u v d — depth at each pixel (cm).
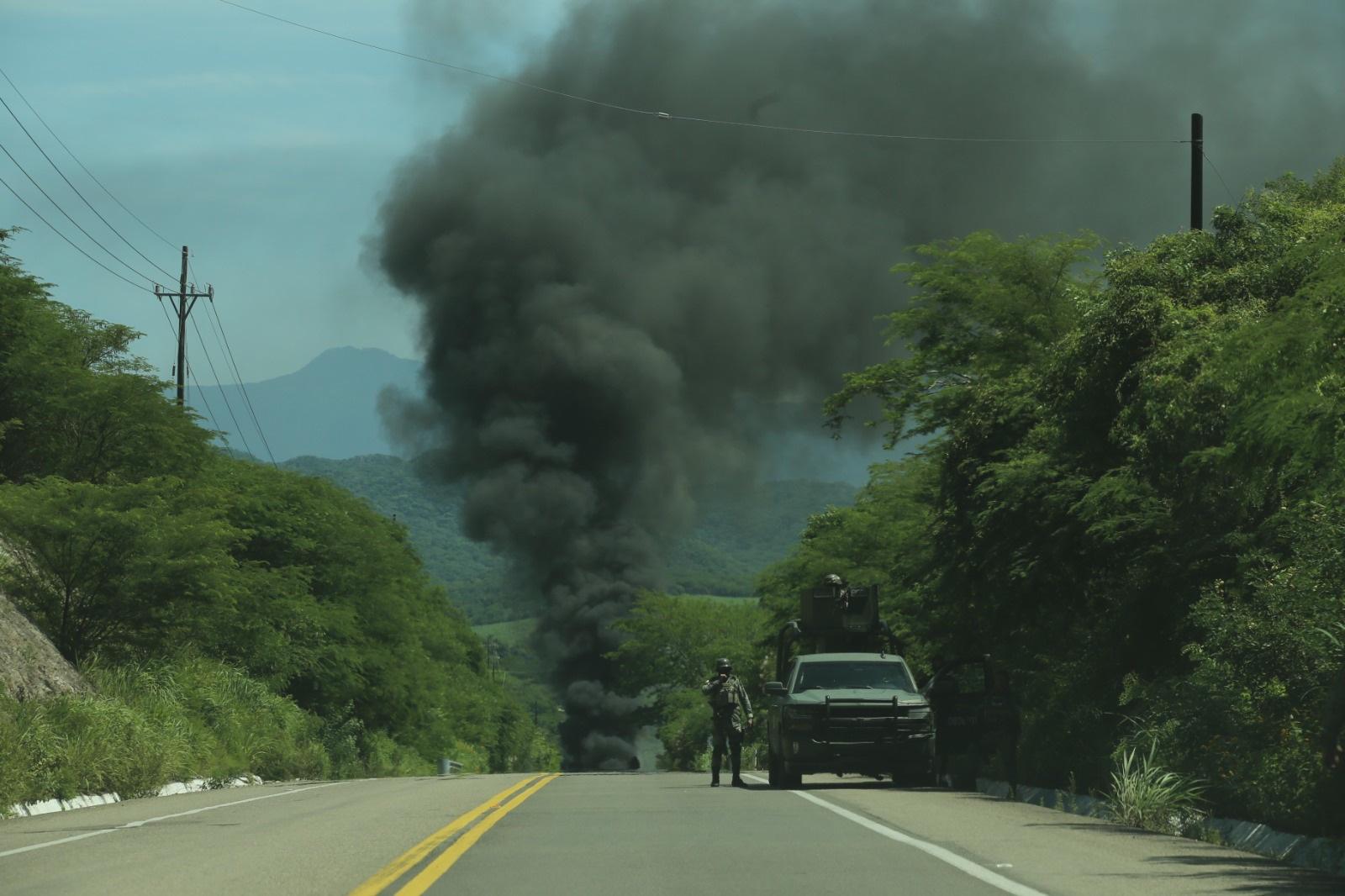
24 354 5828
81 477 5953
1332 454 2317
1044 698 3984
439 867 1894
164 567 5016
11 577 4953
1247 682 2512
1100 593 3912
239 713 6050
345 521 8912
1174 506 3309
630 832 2378
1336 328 2072
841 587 5547
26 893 1722
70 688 4584
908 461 7944
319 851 2123
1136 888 1681
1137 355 3519
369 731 9675
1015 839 2261
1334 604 2431
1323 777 2080
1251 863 1961
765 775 5200
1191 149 4944
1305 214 3562
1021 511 4019
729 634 14375
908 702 3784
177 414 6375
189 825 2739
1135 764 2797
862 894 1622
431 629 12675
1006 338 5619
